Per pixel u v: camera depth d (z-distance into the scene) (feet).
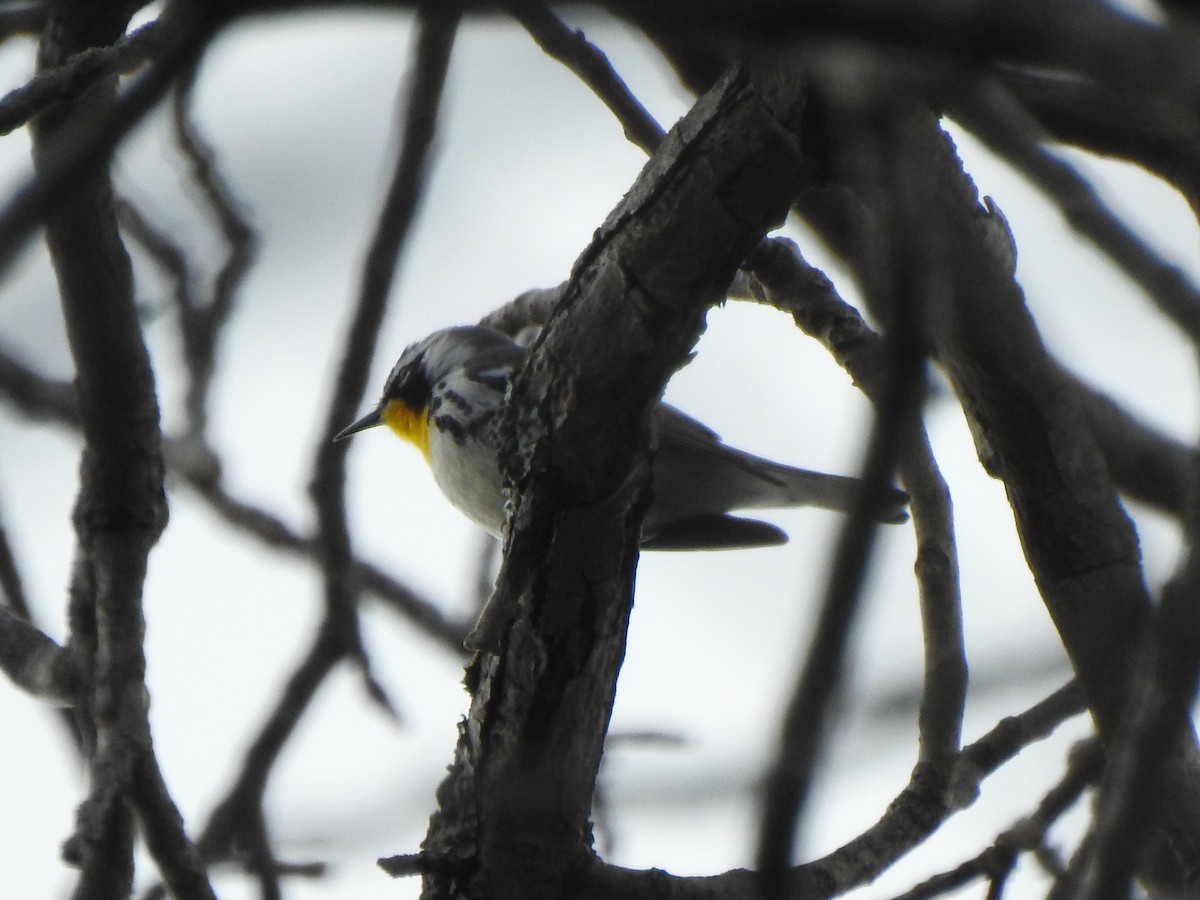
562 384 18.98
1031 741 23.82
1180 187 22.40
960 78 8.05
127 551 24.32
